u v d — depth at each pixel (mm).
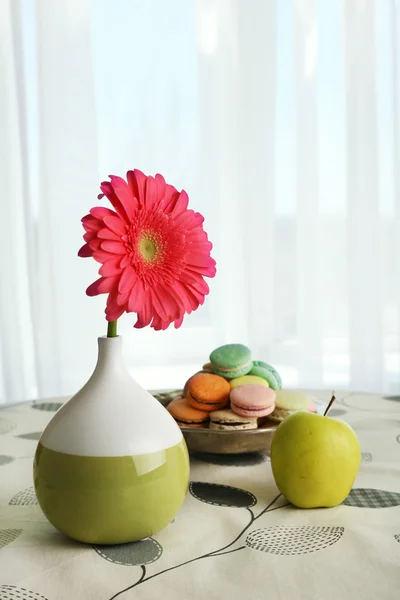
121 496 673
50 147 2707
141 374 2877
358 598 587
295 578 624
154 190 705
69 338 2773
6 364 2768
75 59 2699
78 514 678
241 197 2848
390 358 3000
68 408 711
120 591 604
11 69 2697
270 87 2818
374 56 2812
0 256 2725
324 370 2986
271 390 998
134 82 2805
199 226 745
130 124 2820
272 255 2875
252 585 612
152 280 687
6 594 599
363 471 928
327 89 2881
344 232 2941
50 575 636
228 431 910
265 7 2793
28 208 2711
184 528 744
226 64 2830
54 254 2734
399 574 628
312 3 2789
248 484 886
